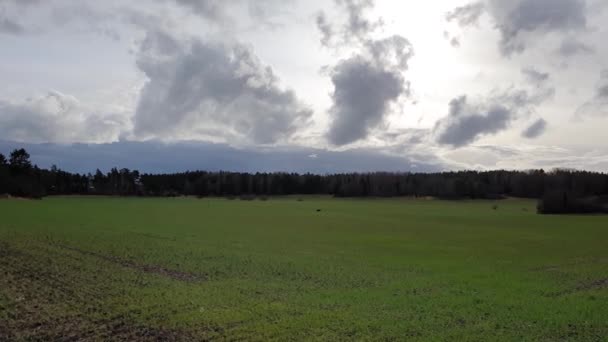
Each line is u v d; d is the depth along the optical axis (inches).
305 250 1528.1
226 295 821.2
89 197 6879.9
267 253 1423.5
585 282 1000.2
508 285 942.4
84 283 906.1
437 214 3722.9
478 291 877.2
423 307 738.2
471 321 660.7
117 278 964.6
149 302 756.0
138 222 2497.5
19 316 670.5
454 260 1353.3
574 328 628.7
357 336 590.2
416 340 573.3
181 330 613.9
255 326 631.2
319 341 570.6
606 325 641.6
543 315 690.8
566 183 5905.5
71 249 1389.0
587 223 2908.5
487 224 2802.7
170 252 1381.6
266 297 811.4
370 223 2778.1
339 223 2741.1
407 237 2033.7
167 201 5703.7
